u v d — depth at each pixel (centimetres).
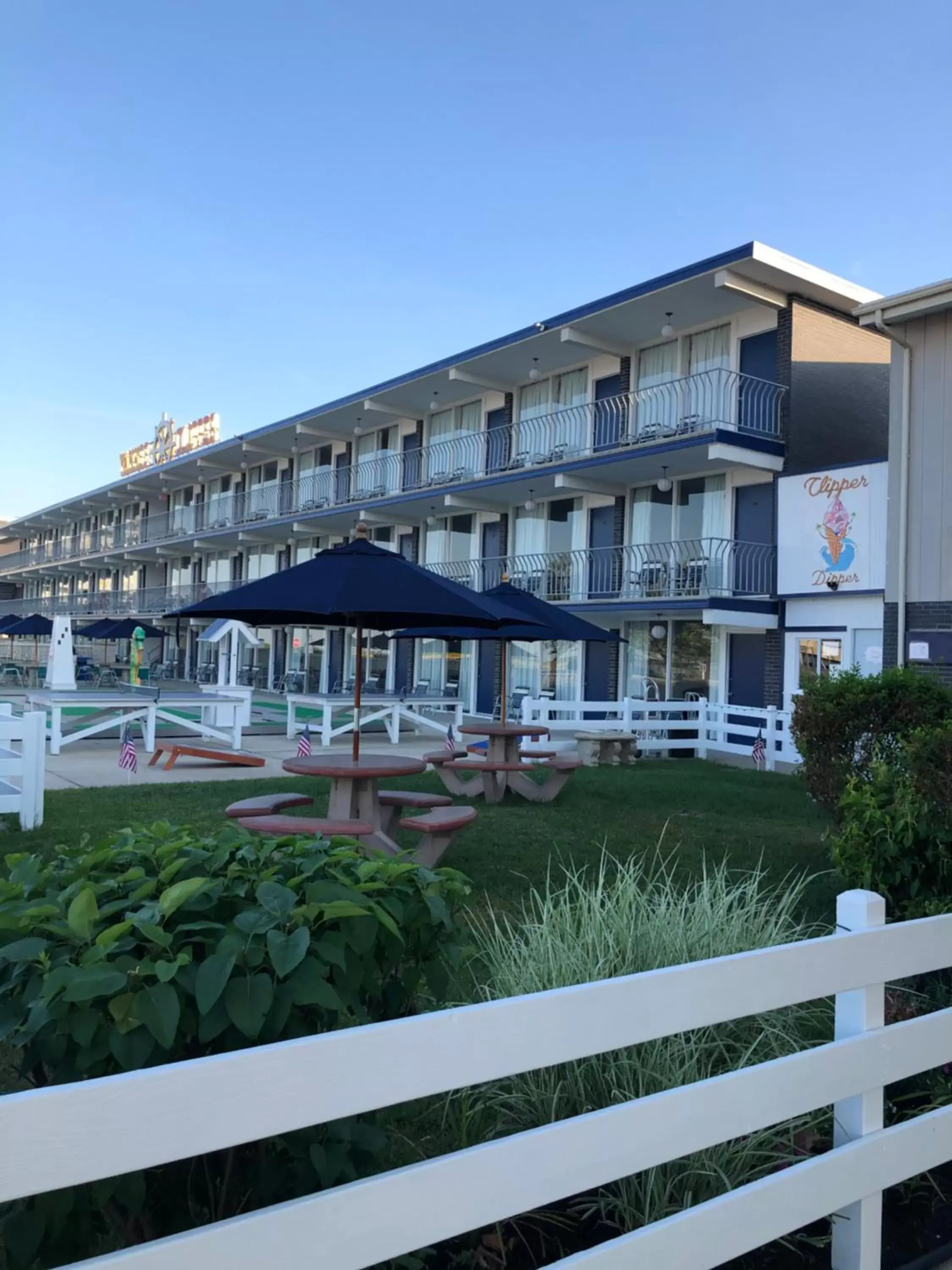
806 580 1641
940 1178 312
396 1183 173
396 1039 174
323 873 244
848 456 1784
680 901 422
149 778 1239
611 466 1867
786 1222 229
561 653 2173
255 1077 160
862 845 422
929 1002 361
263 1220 159
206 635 2008
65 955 197
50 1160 141
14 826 843
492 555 2447
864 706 734
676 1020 215
